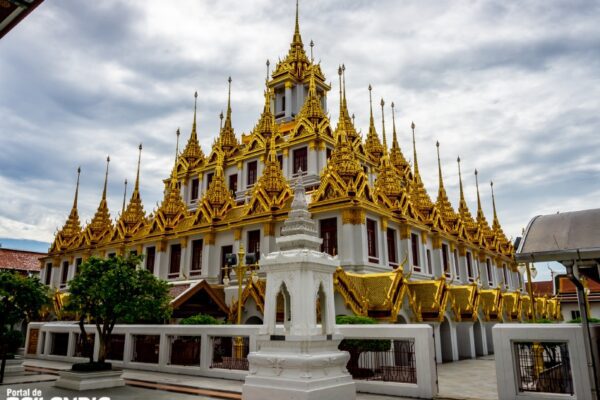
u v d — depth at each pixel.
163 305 18.97
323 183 31.27
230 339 23.55
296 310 12.64
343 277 25.19
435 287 28.75
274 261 13.20
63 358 27.39
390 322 23.94
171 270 38.78
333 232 30.20
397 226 34.62
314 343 12.35
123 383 17.73
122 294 17.98
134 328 23.75
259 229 33.62
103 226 47.62
